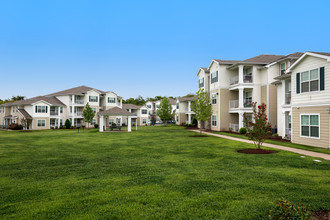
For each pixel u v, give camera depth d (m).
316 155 11.13
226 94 28.80
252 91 26.14
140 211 4.93
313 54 14.05
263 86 25.69
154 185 6.70
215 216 4.62
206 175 7.68
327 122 13.23
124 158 11.30
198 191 6.09
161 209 5.00
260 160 10.05
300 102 15.37
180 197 5.68
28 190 6.48
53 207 5.23
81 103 46.97
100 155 12.29
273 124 24.72
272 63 24.34
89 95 47.03
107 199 5.64
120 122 52.41
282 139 18.81
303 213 4.13
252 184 6.55
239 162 9.74
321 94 13.66
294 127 15.93
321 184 6.48
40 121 40.84
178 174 7.88
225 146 14.71
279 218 4.11
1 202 5.62
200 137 21.11
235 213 4.71
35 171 8.80
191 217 4.60
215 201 5.38
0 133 31.23
